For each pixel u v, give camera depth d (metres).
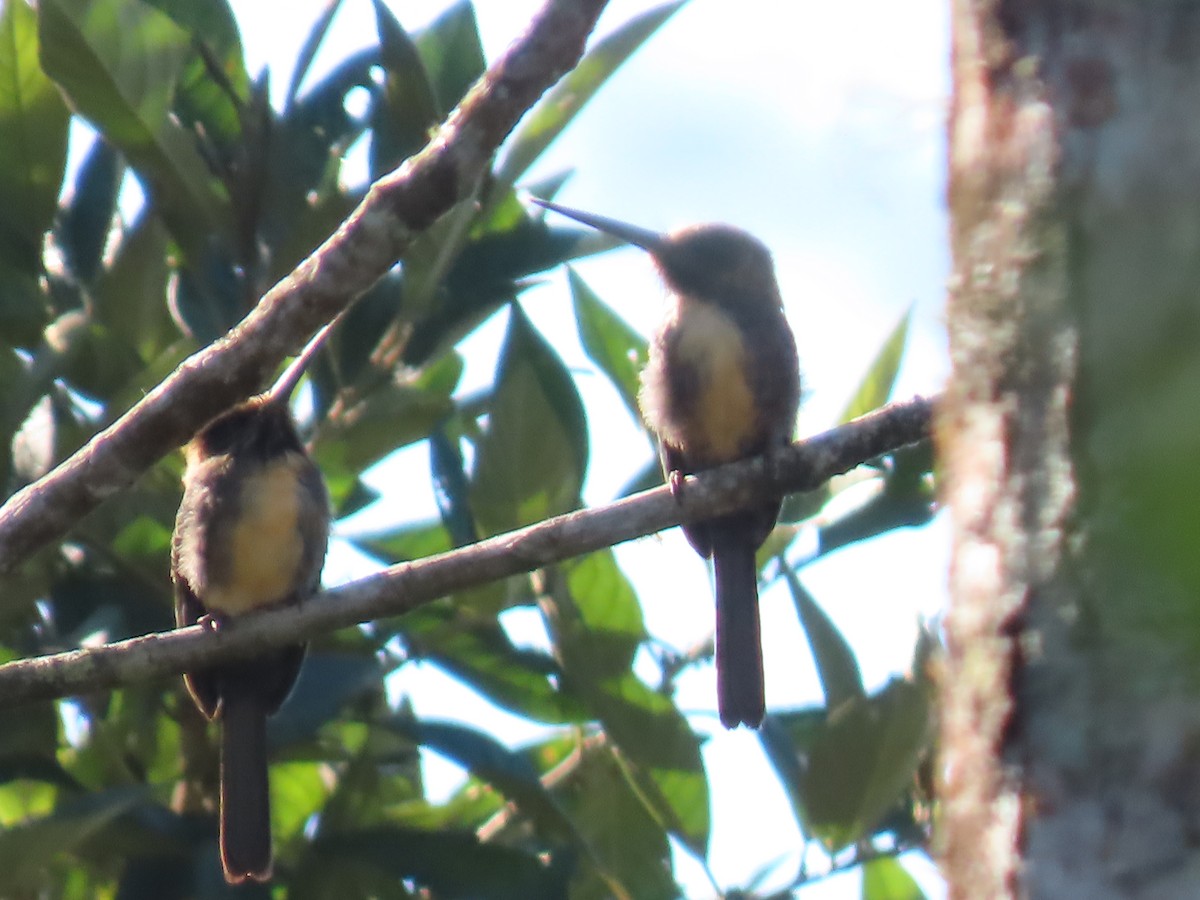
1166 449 2.46
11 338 9.86
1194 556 2.39
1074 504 3.27
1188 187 3.21
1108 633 3.15
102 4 9.42
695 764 9.36
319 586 10.13
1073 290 3.33
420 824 10.13
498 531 9.88
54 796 10.05
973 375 3.59
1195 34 3.32
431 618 10.00
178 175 9.88
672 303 10.75
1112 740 3.15
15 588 9.45
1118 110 3.35
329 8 10.38
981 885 3.38
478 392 11.35
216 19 10.12
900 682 8.98
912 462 10.26
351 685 9.20
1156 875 3.08
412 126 9.91
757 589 10.38
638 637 9.44
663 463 10.66
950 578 3.63
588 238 10.52
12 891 8.50
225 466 10.03
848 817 9.09
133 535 9.88
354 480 10.77
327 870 9.39
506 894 9.05
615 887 9.54
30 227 10.13
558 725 10.27
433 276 9.98
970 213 3.66
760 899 9.15
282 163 10.26
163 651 8.41
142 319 10.56
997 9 3.67
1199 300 3.04
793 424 10.52
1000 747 3.37
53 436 9.79
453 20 10.54
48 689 8.28
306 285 7.57
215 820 9.51
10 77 10.04
